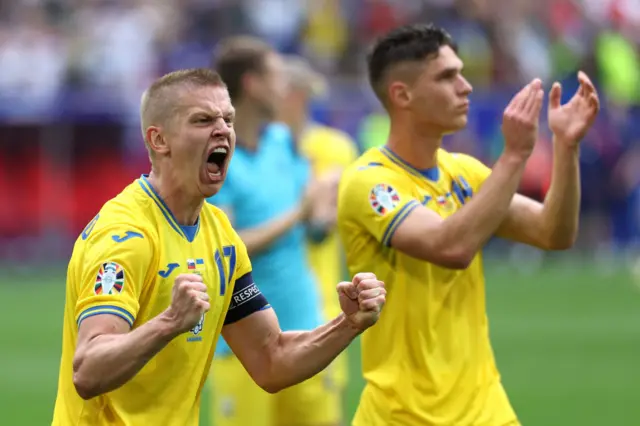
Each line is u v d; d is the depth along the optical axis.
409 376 8.16
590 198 30.33
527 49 32.22
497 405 8.27
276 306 10.80
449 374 8.17
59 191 28.52
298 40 31.19
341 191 8.49
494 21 31.84
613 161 30.22
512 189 7.75
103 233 6.16
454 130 8.38
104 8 29.95
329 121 27.81
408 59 8.33
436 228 7.83
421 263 8.15
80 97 28.28
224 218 6.74
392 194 8.18
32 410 14.92
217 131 6.28
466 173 8.66
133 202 6.34
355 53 31.53
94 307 5.98
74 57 28.52
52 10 29.72
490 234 7.78
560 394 15.82
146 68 29.06
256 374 6.83
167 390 6.41
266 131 11.00
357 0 32.28
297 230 10.95
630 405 15.08
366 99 27.94
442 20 31.89
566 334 20.58
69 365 6.36
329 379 11.11
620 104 30.62
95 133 28.44
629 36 33.94
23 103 28.23
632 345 19.53
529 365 17.94
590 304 23.97
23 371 17.55
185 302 5.71
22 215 28.53
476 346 8.33
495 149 28.56
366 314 6.44
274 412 11.00
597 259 30.45
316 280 12.66
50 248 28.59
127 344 5.73
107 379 5.78
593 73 31.16
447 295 8.22
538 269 29.59
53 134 28.39
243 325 6.82
